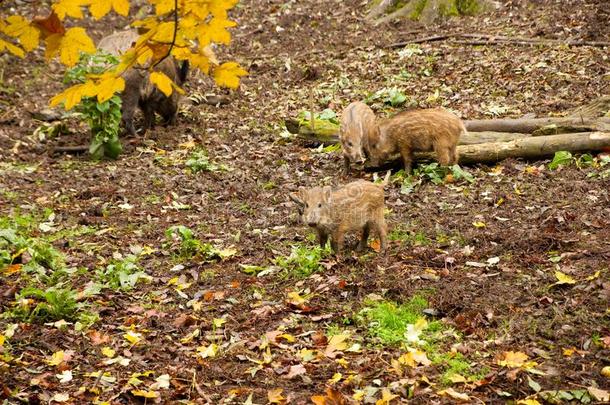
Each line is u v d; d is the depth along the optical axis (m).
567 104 14.49
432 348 7.16
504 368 6.71
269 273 9.13
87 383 6.96
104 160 14.54
